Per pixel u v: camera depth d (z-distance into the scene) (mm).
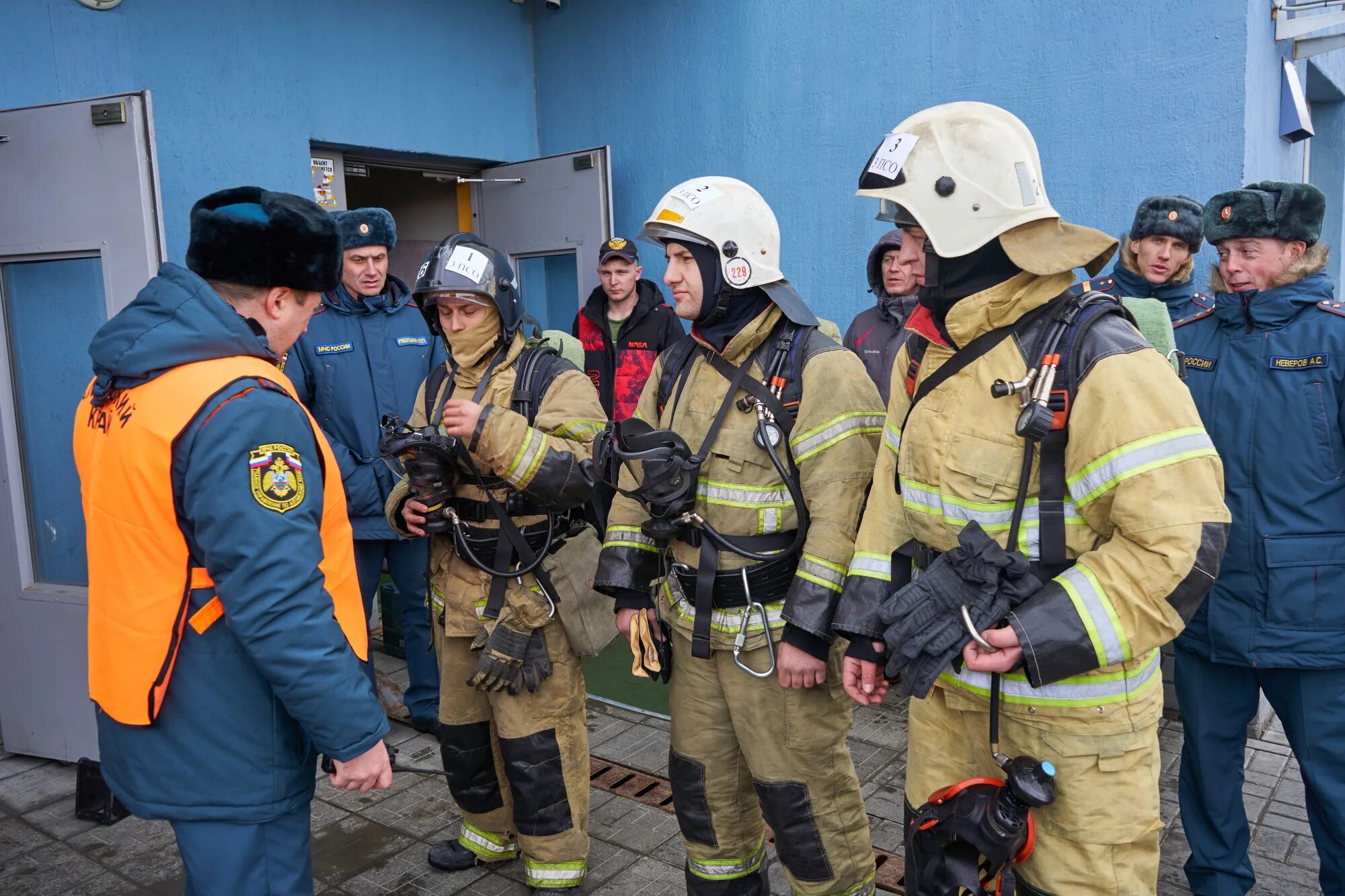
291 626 1516
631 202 5234
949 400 1534
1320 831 2291
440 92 5020
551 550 2373
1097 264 1497
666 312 4594
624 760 3309
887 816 2896
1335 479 2176
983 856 1516
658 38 4977
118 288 3102
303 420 1630
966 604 1396
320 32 4457
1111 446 1358
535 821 2424
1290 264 2254
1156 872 1505
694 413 2043
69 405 3332
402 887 2609
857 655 1671
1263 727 3439
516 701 2389
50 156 3117
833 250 4520
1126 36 3619
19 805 3123
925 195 1481
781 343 1969
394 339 3441
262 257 1641
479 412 2152
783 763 1968
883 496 1702
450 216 5770
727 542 1941
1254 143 3523
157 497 1519
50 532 3391
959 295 1521
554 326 5523
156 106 3922
